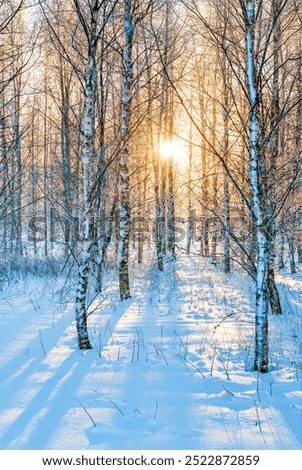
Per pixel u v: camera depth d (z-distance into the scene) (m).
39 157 20.92
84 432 3.61
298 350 6.29
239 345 6.44
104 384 4.79
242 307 9.67
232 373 5.23
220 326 7.83
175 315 8.80
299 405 4.20
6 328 7.58
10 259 15.28
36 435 3.55
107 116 12.73
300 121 7.75
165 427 3.73
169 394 4.50
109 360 5.69
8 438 3.50
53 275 13.99
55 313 8.95
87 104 6.33
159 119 16.72
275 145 7.26
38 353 6.02
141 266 17.45
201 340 6.77
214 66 15.67
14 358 5.77
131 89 9.80
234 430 3.68
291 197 6.98
